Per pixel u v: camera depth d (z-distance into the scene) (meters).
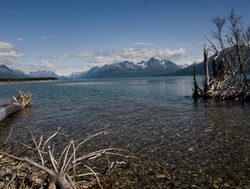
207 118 28.80
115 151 17.02
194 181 12.32
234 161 14.80
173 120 28.11
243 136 20.20
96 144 18.94
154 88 97.88
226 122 26.08
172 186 11.81
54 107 42.72
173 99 52.75
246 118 28.03
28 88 117.12
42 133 23.19
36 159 15.38
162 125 25.44
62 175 9.98
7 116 33.59
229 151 16.58
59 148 18.11
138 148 17.69
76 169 13.82
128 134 21.86
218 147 17.52
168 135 21.20
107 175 12.49
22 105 40.97
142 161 15.05
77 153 16.91
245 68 46.81
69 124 27.31
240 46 45.31
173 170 13.66
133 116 31.61
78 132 23.25
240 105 39.75
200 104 42.69
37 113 36.28
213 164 14.43
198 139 19.69
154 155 16.12
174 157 15.70
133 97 59.81
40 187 10.58
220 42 48.09
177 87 99.94
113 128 24.56
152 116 31.23
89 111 37.00
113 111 36.50
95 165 14.47
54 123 28.16
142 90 87.12
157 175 13.05
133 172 13.43
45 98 61.16
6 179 11.29
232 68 47.78
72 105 45.28
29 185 10.77
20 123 28.86
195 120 27.77
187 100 49.84
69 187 9.54
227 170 13.55
